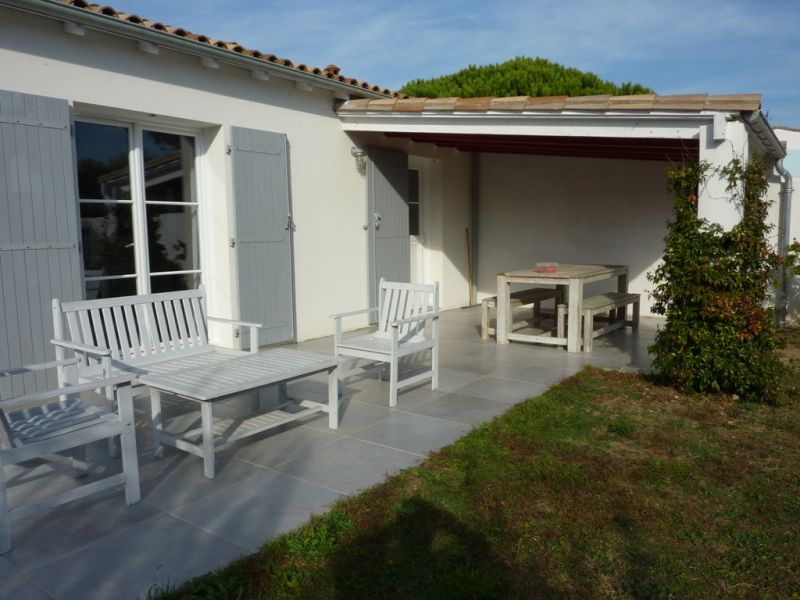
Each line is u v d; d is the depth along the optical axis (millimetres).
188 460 3598
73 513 2910
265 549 2537
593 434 4031
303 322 7039
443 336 7688
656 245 9055
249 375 3596
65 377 3643
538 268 7191
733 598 2297
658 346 5074
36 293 4547
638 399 4824
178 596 2217
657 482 3273
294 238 6844
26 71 4523
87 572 2410
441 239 9656
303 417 4266
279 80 6512
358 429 4137
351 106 7043
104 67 4988
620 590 2342
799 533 2756
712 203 4770
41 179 4539
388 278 8164
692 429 4141
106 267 5438
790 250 7508
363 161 7668
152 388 3564
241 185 6070
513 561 2514
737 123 4711
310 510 2951
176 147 6000
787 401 4723
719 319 4688
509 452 3682
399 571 2432
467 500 3037
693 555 2580
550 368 5926
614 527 2795
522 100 5797
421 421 4305
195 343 4516
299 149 6820
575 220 9641
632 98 5148
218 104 5910
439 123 6527
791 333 7852
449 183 9711
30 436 2836
